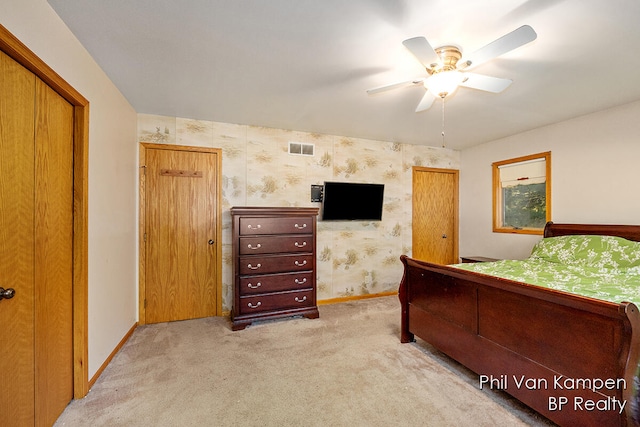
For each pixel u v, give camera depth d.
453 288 2.19
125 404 1.83
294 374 2.16
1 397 1.27
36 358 1.51
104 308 2.26
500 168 4.22
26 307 1.44
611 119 3.00
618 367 1.24
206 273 3.44
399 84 2.05
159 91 2.62
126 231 2.82
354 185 4.02
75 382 1.88
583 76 2.31
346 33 1.77
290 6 1.54
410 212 4.54
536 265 2.86
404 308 2.71
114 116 2.48
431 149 4.67
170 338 2.82
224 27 1.72
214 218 3.47
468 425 1.63
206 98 2.78
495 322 1.85
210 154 3.46
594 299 1.32
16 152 1.37
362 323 3.20
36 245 1.51
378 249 4.33
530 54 1.98
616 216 2.96
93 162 2.07
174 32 1.77
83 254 1.91
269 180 3.71
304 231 3.32
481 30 1.74
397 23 1.67
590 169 3.16
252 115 3.25
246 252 3.08
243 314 3.07
